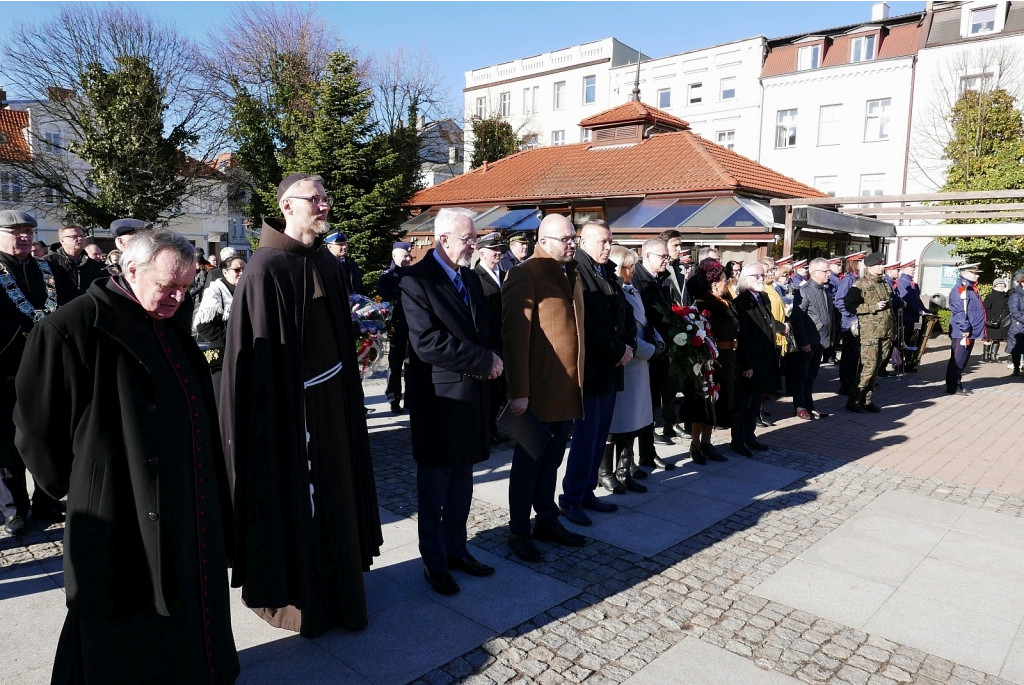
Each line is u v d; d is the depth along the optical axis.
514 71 40.06
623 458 5.22
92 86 21.64
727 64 30.20
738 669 2.93
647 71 33.31
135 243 2.10
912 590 3.72
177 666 2.22
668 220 13.44
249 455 2.69
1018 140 20.27
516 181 18.33
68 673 2.25
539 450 3.86
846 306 8.30
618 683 2.80
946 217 11.74
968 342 9.81
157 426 2.15
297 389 2.75
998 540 4.45
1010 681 2.91
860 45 26.83
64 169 22.50
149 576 2.14
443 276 3.35
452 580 3.54
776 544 4.30
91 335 2.09
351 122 19.23
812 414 8.12
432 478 3.44
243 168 25.02
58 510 4.41
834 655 3.07
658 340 5.21
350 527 3.04
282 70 26.67
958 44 24.12
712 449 6.12
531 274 3.81
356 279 7.55
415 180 27.58
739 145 29.98
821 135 27.69
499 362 3.37
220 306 4.53
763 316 6.24
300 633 3.08
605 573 3.82
